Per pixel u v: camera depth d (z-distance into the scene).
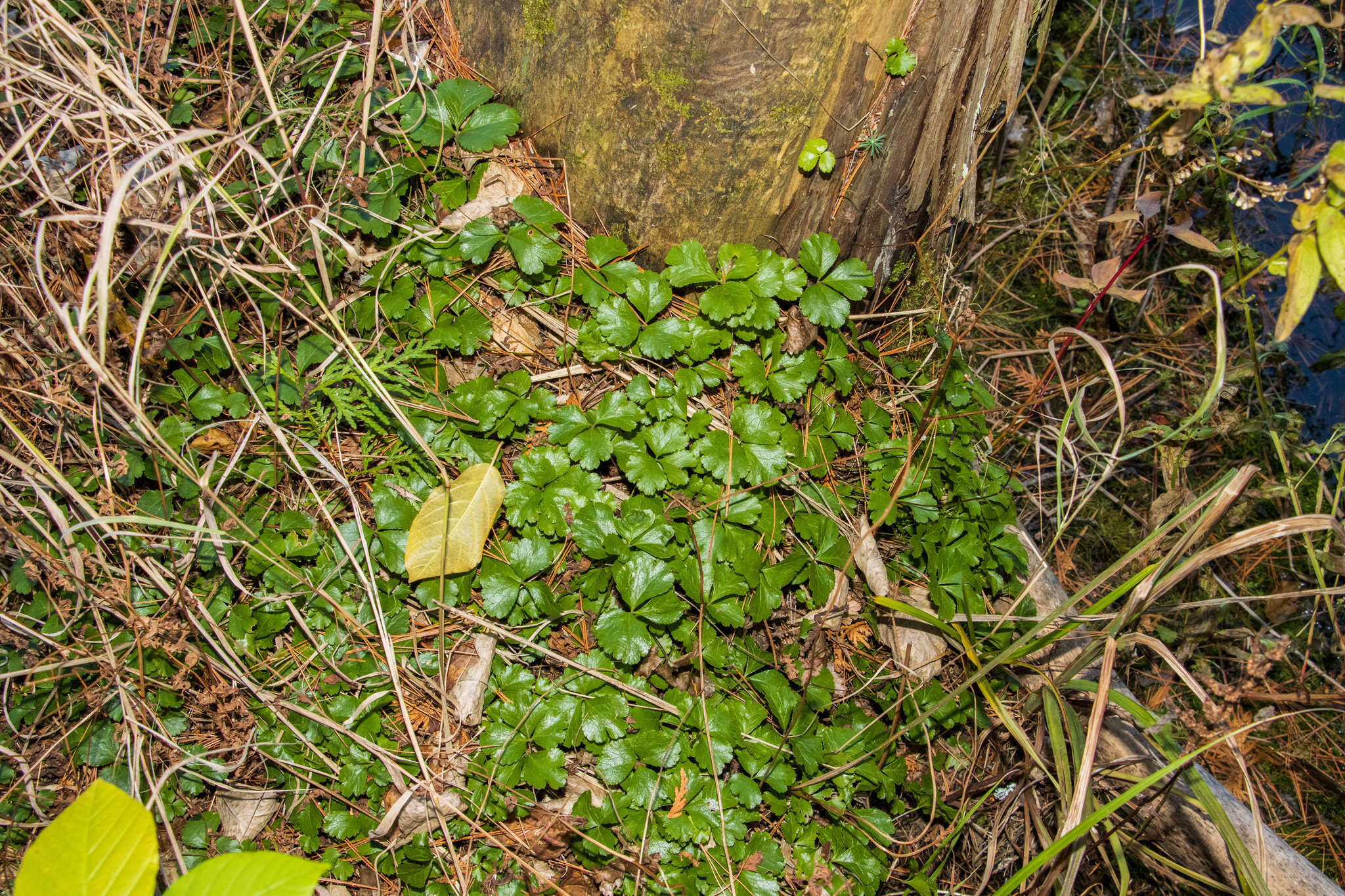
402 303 0.54
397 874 0.49
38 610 0.50
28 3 0.49
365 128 0.52
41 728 0.50
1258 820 0.48
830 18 0.50
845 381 0.57
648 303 0.55
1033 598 0.60
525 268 0.54
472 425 0.54
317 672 0.52
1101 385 0.76
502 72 0.57
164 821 0.48
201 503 0.50
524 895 0.49
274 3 0.58
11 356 0.51
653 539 0.52
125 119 0.52
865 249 0.59
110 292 0.52
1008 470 0.68
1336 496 0.65
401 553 0.51
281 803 0.50
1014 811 0.55
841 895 0.51
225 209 0.54
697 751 0.51
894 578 0.57
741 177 0.54
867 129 0.54
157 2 0.57
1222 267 0.75
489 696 0.51
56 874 0.37
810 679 0.53
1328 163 0.43
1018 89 0.60
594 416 0.54
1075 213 0.77
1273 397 0.76
